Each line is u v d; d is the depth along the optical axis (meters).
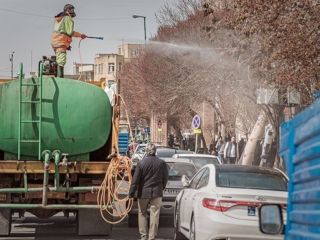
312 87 18.34
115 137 14.27
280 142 4.53
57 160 13.86
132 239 14.74
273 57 16.91
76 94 14.13
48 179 14.05
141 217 14.16
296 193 3.99
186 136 67.50
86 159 14.45
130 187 13.88
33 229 16.59
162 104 51.50
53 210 15.00
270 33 17.05
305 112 3.85
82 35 15.78
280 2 16.44
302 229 3.83
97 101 14.25
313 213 3.61
